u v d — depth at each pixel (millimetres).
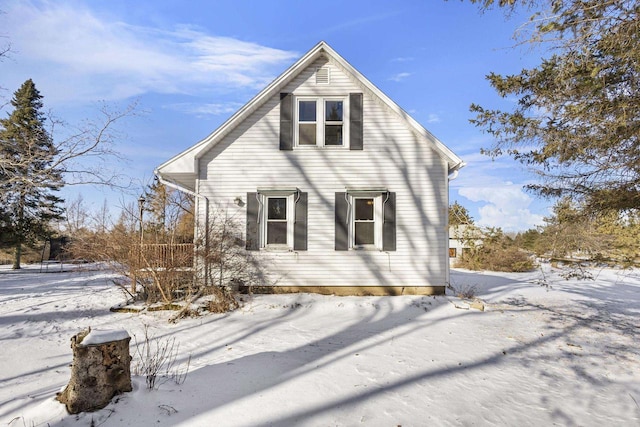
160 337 7039
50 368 5414
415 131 11266
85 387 3557
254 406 3947
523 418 3965
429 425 3688
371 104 11508
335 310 9492
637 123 4855
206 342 6707
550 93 5531
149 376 4301
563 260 6848
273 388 4465
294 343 6648
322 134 11461
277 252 11023
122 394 3771
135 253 9656
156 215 11000
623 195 5688
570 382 5070
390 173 11273
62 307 9758
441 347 6516
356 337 7113
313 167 11305
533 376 5262
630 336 7449
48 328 7746
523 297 11812
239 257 10938
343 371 5168
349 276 10992
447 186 11234
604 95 4953
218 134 11109
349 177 11281
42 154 9844
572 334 7535
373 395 4363
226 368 5145
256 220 11094
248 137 11391
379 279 10992
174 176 12117
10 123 16281
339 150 11352
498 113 6352
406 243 11078
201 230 10805
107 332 3812
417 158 11305
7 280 16969
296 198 11172
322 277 10984
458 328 7879
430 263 11031
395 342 6789
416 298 10352
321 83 11602
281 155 11328
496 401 4359
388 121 11430
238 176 11266
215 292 9617
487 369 5469
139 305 9539
